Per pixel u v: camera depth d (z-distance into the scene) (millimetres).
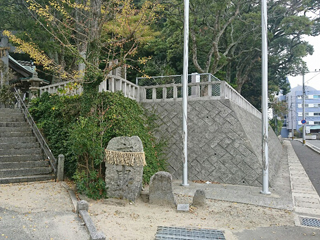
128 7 9219
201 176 9742
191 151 10211
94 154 6953
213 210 6391
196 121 10641
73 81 10172
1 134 9719
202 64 24797
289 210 6516
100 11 8797
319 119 60500
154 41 23609
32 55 9266
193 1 17969
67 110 9852
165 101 11609
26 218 5203
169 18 19547
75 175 7328
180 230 5055
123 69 13133
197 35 21422
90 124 7320
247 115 13273
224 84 10484
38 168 8500
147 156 9008
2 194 6637
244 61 27969
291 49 28094
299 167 13430
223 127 10094
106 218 5504
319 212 6367
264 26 8672
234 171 9328
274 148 16484
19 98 12570
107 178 6930
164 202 6566
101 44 8625
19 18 17422
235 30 25922
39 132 9680
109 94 9078
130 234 4770
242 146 9539
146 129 10578
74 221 5188
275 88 30406
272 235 4992
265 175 7957
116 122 8406
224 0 17500
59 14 15727
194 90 12344
